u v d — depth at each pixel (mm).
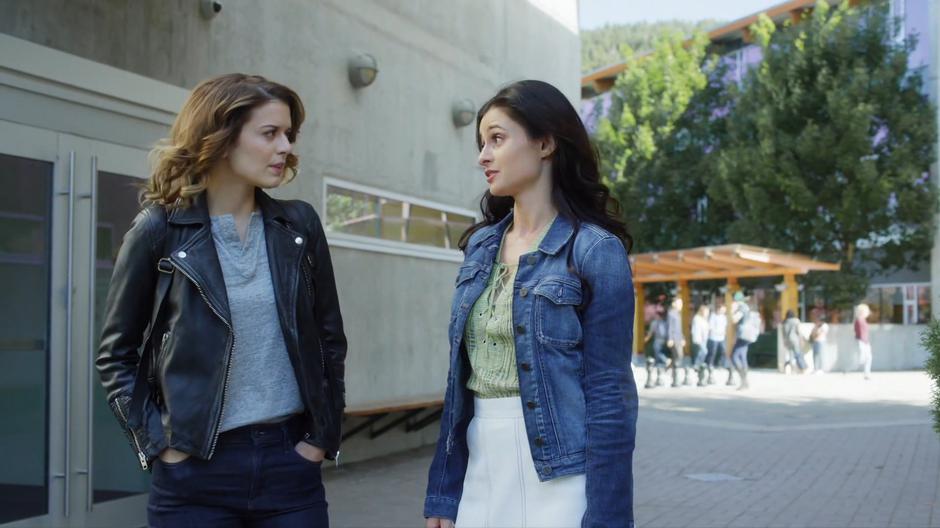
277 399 2443
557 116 2254
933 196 24984
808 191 25531
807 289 26875
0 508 4793
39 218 5035
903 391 18125
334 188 8430
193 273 2363
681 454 9984
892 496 7438
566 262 2191
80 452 5195
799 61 26234
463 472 2326
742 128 28156
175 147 2438
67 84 5148
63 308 5125
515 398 2209
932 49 25922
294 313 2482
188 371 2346
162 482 2383
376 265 8992
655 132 31906
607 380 2121
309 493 2498
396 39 9375
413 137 9648
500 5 11445
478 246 2369
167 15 6328
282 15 7727
